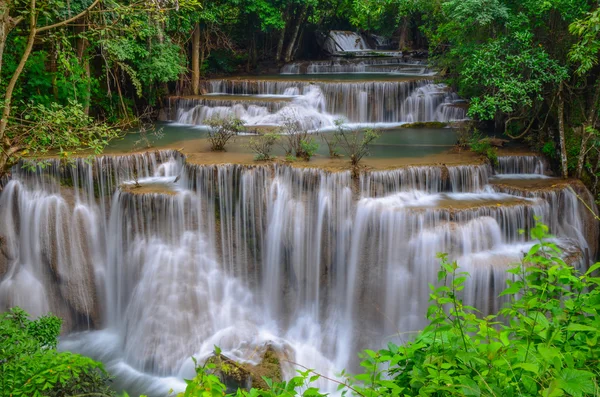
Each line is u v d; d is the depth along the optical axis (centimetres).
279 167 1187
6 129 840
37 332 817
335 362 1095
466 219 1070
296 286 1180
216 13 2066
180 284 1159
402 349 329
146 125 1794
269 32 2759
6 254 1200
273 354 1045
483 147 1368
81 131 894
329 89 1888
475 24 1389
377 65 2625
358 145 1416
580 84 1330
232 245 1198
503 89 1259
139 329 1145
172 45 1844
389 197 1141
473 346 315
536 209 1112
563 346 328
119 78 1831
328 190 1138
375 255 1112
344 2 2984
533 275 366
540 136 1404
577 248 1079
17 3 895
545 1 1198
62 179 1215
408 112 1892
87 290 1225
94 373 602
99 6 1191
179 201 1177
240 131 1622
